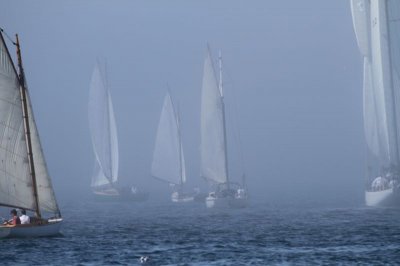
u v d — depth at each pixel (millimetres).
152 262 185375
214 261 186125
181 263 183500
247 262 183875
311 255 194250
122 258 192625
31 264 183875
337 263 179625
